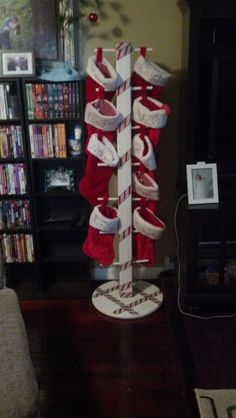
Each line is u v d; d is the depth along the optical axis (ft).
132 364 5.80
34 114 6.73
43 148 6.91
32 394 3.20
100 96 6.12
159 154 7.52
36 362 5.87
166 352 6.04
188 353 5.91
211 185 6.48
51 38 6.84
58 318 6.95
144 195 6.76
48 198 7.73
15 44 6.85
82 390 5.32
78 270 8.16
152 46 6.97
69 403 5.12
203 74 6.24
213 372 5.51
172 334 6.38
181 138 6.97
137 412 4.96
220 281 6.75
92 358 5.95
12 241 7.43
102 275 8.19
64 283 8.06
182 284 7.00
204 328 6.50
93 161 6.37
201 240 6.86
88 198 6.78
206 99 6.37
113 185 7.59
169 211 7.88
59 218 7.64
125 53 5.95
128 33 6.89
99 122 6.03
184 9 6.14
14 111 6.77
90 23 6.81
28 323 6.82
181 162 7.01
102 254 6.95
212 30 6.02
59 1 6.64
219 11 5.70
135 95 6.47
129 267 7.12
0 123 6.91
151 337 6.41
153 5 6.73
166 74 6.16
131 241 6.98
